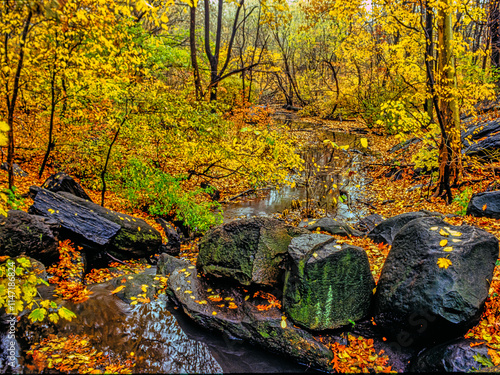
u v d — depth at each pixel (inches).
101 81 259.4
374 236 256.2
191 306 159.3
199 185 455.8
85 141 331.9
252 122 621.6
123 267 221.6
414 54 403.9
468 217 263.0
